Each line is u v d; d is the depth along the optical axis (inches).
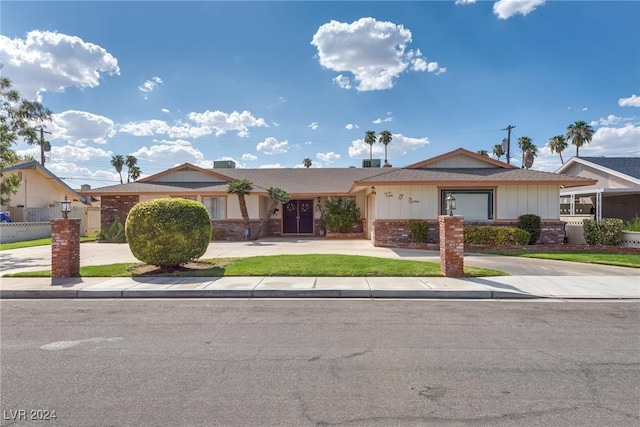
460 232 382.9
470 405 139.6
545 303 300.5
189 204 419.5
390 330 229.6
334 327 236.4
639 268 435.5
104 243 788.6
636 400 143.3
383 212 663.1
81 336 219.9
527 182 622.5
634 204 913.5
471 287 334.6
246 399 144.5
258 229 851.4
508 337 216.8
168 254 402.6
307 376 164.9
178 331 229.1
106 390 152.0
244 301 308.8
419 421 129.0
